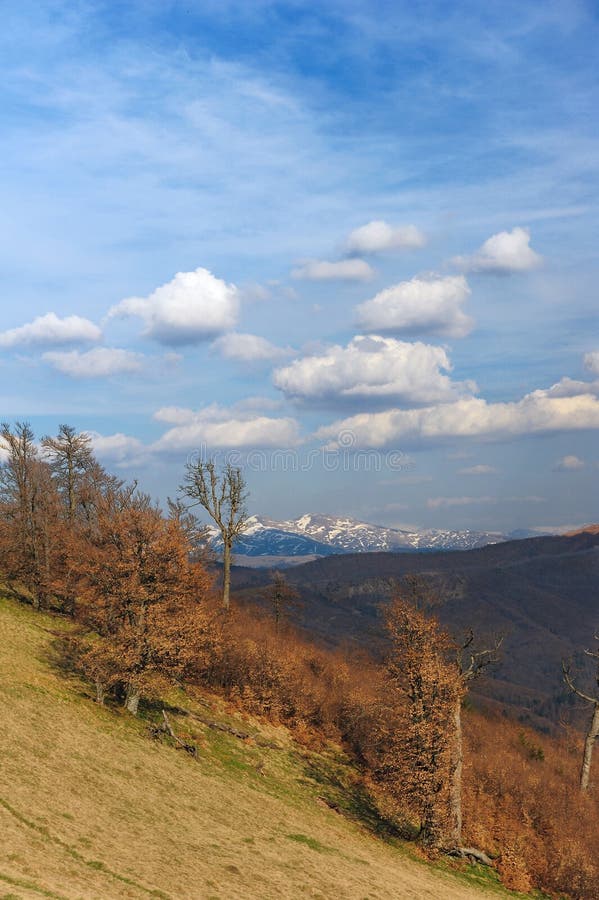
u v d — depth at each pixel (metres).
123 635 49.78
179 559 52.47
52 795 31.81
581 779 65.62
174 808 37.00
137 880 25.56
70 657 55.75
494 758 67.44
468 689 53.03
